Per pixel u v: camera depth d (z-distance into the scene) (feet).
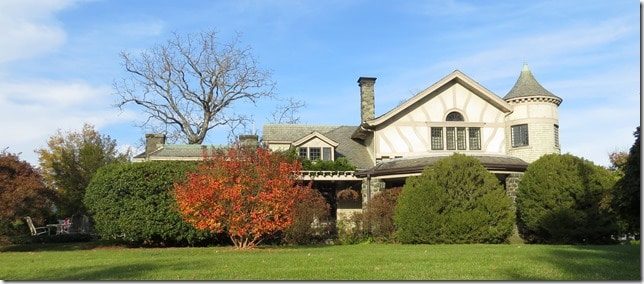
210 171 56.59
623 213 42.88
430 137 91.09
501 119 93.40
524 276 30.32
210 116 139.95
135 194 66.54
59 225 111.96
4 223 64.44
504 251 46.01
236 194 54.19
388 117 90.02
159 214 66.18
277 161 58.23
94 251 57.98
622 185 41.86
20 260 45.78
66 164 105.91
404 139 90.58
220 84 139.54
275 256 43.19
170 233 66.39
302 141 92.32
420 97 90.58
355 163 93.56
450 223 66.33
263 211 55.88
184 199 54.95
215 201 55.01
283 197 55.98
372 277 30.48
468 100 92.79
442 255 42.73
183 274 32.42
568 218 67.05
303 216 71.20
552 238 69.36
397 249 52.11
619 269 32.60
